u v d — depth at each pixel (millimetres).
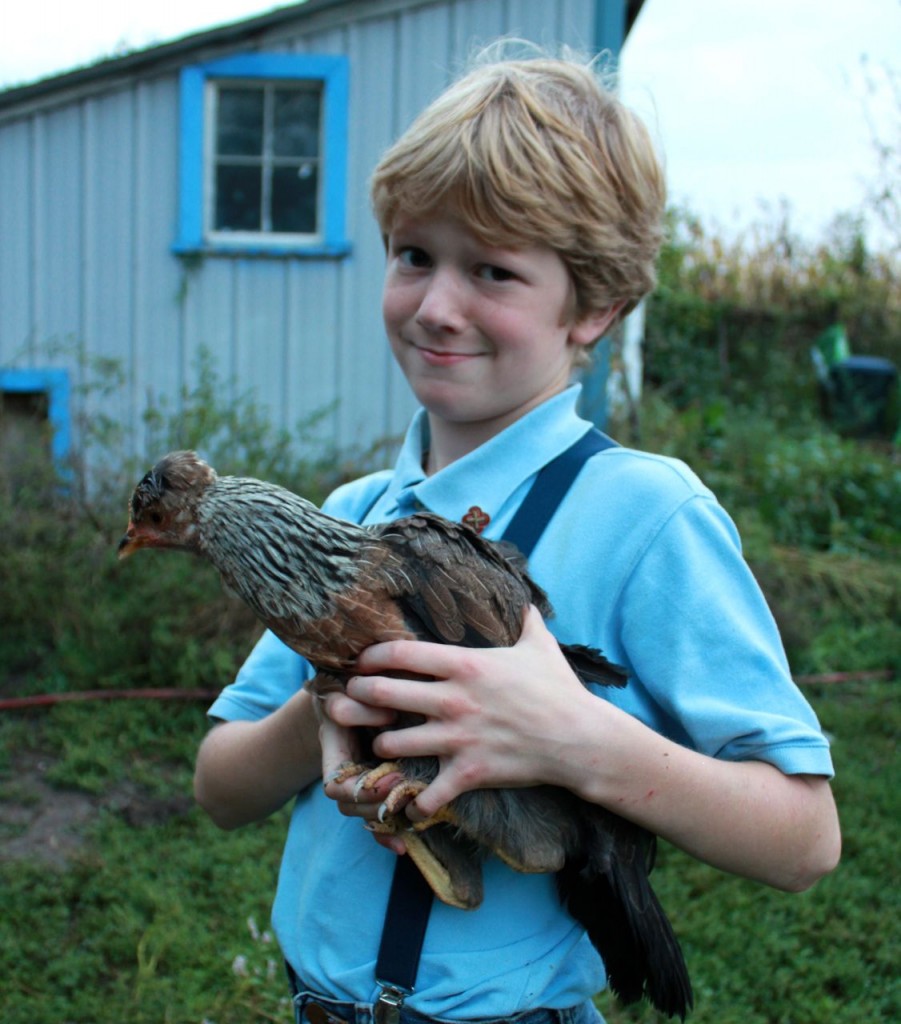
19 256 7844
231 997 3389
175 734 5289
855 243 14805
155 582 5969
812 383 13000
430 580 1658
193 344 7992
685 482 1828
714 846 1589
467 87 1841
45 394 7949
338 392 8094
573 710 1528
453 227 1775
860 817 4551
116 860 4234
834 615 7293
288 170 7965
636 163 1892
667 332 13477
